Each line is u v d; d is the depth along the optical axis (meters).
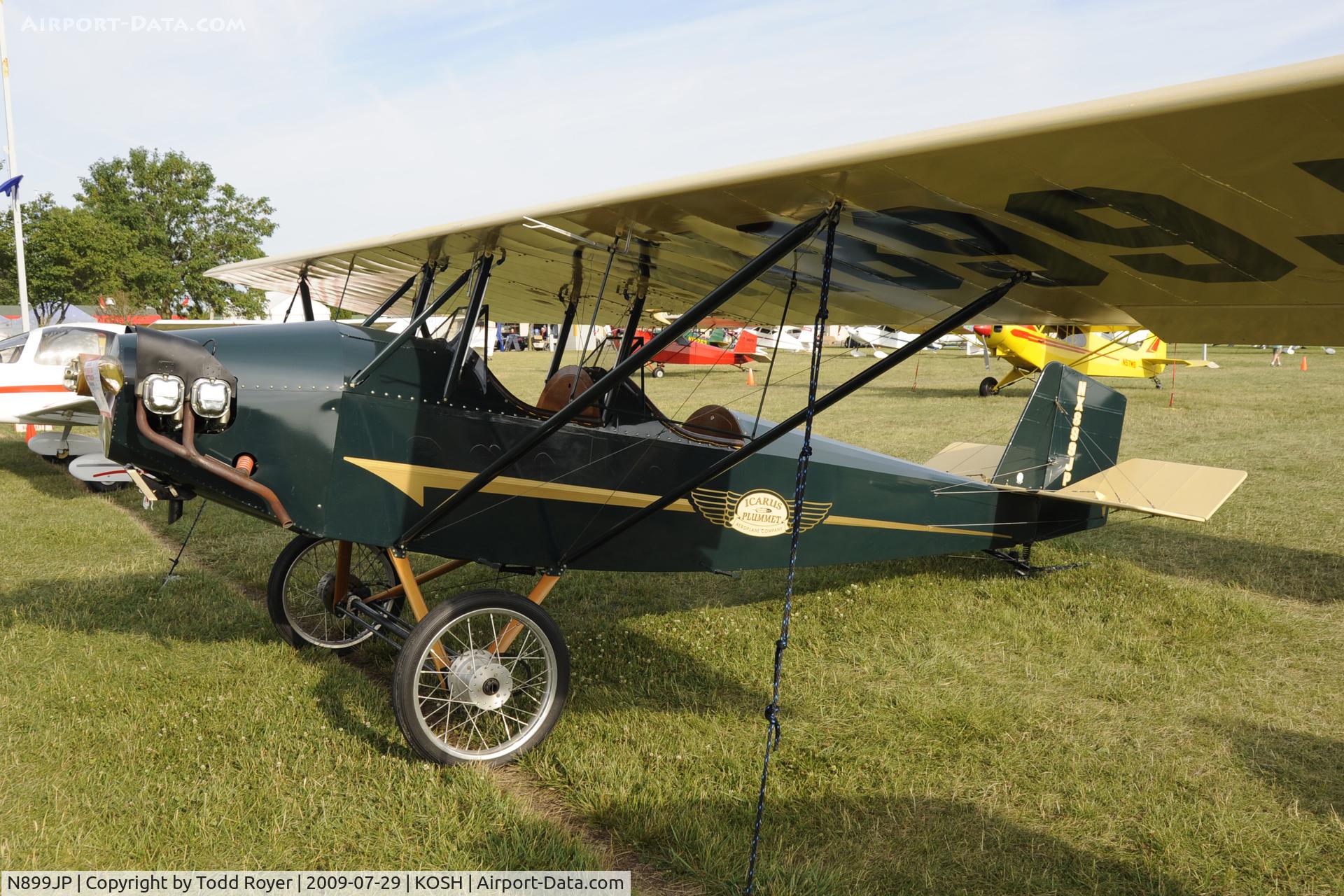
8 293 40.03
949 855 2.56
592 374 3.72
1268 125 1.44
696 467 3.91
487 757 3.11
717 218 2.61
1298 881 2.47
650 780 2.94
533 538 3.56
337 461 3.16
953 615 4.78
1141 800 2.88
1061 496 5.20
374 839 2.56
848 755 3.16
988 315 3.41
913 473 4.74
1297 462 9.15
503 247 3.48
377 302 6.27
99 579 5.19
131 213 46.78
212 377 2.91
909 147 1.83
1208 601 4.85
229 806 2.68
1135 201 1.89
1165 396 16.17
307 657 4.02
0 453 10.47
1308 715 3.54
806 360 34.69
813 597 5.09
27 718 3.24
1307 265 2.06
